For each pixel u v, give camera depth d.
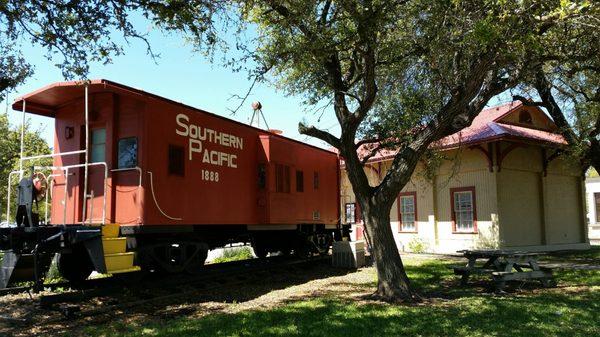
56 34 7.06
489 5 7.22
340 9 7.80
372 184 20.62
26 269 7.90
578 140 15.66
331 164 15.46
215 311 7.55
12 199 20.14
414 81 10.72
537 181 18.50
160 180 8.40
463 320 6.56
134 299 8.13
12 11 6.81
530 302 7.85
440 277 11.07
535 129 19.75
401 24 8.66
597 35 9.39
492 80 8.58
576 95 15.97
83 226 7.45
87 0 6.73
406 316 6.80
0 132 20.17
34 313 7.17
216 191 9.80
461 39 8.18
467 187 17.69
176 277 9.49
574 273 11.48
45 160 17.42
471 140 16.45
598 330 6.05
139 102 8.35
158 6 6.33
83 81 7.65
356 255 13.23
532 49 7.71
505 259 9.42
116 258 7.40
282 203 11.84
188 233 9.62
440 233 18.52
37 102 8.95
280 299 8.52
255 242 13.48
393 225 20.25
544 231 18.19
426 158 15.02
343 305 7.68
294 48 7.68
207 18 6.91
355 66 9.20
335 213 15.55
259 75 7.76
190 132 9.22
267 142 11.33
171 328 6.25
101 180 8.54
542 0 7.02
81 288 8.79
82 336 6.04
